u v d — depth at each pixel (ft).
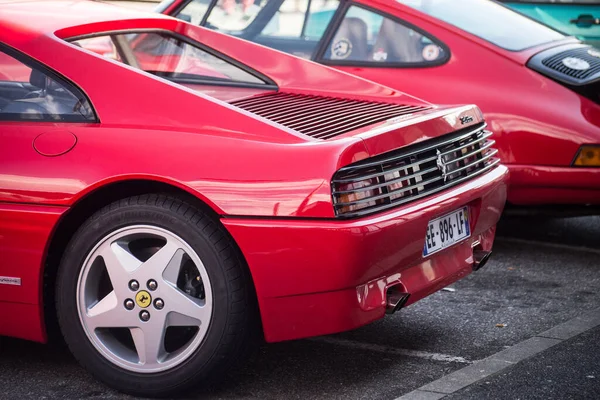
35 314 11.71
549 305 15.46
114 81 11.84
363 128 11.72
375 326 14.38
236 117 11.32
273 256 10.71
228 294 11.00
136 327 11.37
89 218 11.44
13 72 12.25
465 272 12.95
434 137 12.19
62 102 11.93
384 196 11.08
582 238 20.36
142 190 11.63
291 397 11.56
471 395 11.47
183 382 11.29
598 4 29.45
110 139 11.36
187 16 21.74
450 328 14.28
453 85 18.90
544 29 20.94
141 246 11.72
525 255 18.93
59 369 12.59
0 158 11.60
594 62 19.10
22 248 11.50
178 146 11.14
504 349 13.25
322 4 20.57
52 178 11.34
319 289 10.72
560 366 12.49
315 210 10.56
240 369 12.53
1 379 12.24
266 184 10.75
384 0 20.06
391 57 19.66
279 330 11.02
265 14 21.09
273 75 14.58
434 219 12.09
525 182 18.34
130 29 14.05
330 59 20.18
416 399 11.35
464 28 19.48
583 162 17.89
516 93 18.47
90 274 11.52
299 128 11.61
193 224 11.01
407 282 11.68
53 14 13.47
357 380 12.11
